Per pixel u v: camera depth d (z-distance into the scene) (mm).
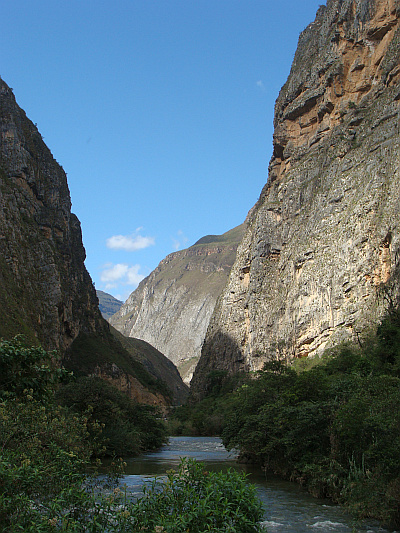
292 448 28547
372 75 120125
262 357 123188
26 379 17141
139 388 124250
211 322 167375
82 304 124500
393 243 84188
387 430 20922
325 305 100938
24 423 15102
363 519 19531
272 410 33531
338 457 24359
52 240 110625
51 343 84938
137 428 51438
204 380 145375
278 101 157250
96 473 14906
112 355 123875
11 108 104812
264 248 135875
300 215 122688
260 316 129500
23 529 10438
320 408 27688
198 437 86188
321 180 119625
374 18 119250
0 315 58406
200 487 12828
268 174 160750
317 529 18234
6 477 11273
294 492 25391
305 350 104688
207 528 11656
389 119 105500
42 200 112000
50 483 12461
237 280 149875
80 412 40406
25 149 106312
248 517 12375
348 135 116750
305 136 138125
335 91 125188
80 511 12031
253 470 33781
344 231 100750
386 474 19844
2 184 83500
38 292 84062
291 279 117562
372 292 89125
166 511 12094
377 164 99625
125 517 11469
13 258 74938
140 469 33719
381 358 47125
